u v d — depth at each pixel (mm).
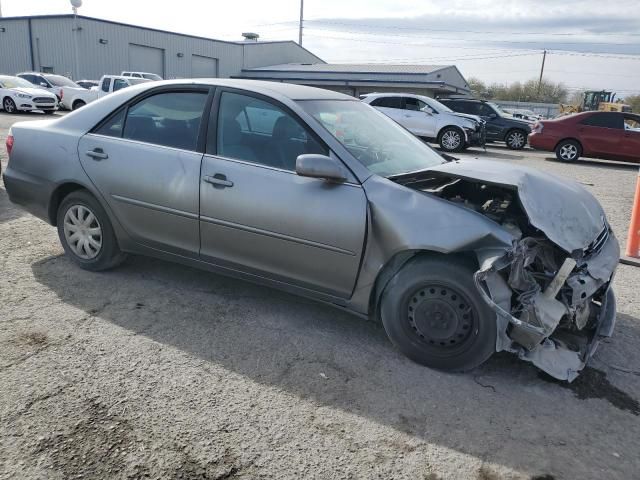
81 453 2375
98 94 21703
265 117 3604
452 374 3184
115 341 3357
